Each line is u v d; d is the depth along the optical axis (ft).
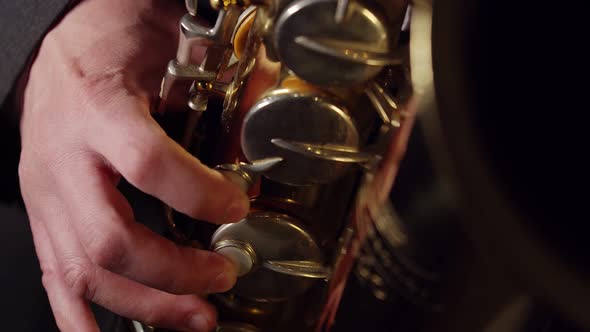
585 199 0.93
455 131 0.87
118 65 1.24
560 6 0.89
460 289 1.11
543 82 0.92
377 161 0.99
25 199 1.30
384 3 0.83
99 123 1.10
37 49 1.35
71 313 1.22
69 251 1.16
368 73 0.86
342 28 0.83
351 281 1.35
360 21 0.82
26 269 1.60
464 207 0.90
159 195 1.02
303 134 0.92
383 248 1.31
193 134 1.09
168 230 1.20
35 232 1.30
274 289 1.06
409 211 1.22
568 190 0.93
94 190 1.09
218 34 0.95
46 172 1.18
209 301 1.13
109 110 1.11
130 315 1.15
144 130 1.05
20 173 1.28
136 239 1.05
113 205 1.08
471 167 0.88
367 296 1.34
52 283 1.26
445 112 0.86
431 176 1.16
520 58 0.90
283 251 1.03
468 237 1.02
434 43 0.83
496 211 0.90
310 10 0.82
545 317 1.02
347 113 0.90
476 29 0.85
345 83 0.86
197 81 1.02
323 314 1.14
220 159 1.05
